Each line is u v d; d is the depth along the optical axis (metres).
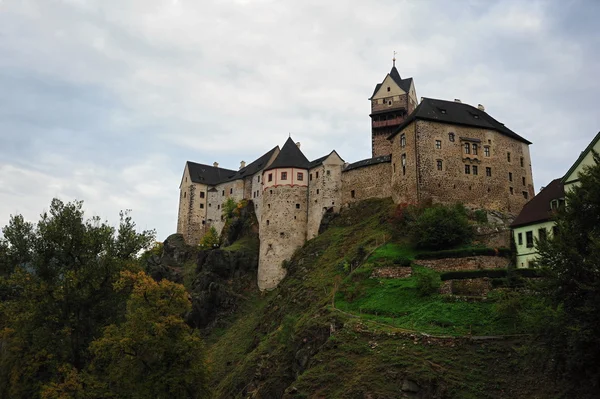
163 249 126.62
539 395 37.28
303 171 99.94
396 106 109.75
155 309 43.72
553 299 35.88
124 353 42.62
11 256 50.81
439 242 65.44
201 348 44.78
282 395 49.84
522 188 83.38
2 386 47.66
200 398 43.50
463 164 79.69
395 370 42.50
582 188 38.66
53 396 39.66
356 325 50.69
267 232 96.56
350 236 84.12
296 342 57.03
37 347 45.75
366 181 92.81
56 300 47.75
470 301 50.91
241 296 92.69
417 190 77.12
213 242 115.06
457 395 39.25
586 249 36.28
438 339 45.06
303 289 74.06
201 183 129.38
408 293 56.09
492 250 61.62
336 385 43.72
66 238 49.91
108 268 49.50
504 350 42.28
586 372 33.19
